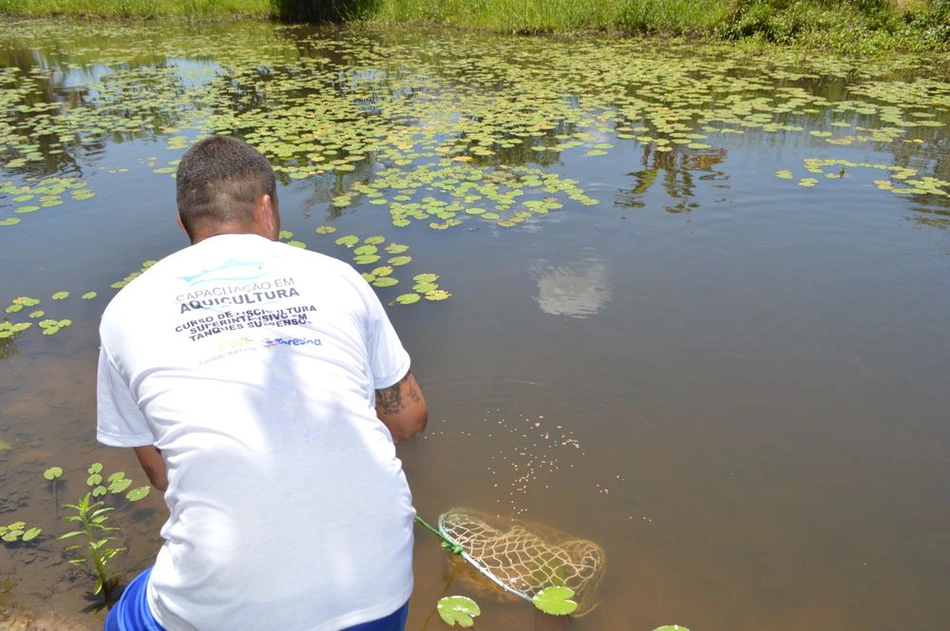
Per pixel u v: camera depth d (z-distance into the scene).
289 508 1.26
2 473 2.56
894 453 2.63
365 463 1.35
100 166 5.94
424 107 7.82
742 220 4.57
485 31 14.38
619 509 2.42
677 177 5.39
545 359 3.14
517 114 7.40
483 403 2.89
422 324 3.40
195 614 1.27
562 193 5.05
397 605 1.34
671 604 2.08
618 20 13.45
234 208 1.55
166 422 1.31
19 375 3.10
